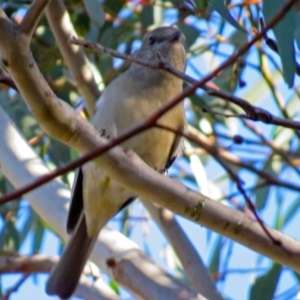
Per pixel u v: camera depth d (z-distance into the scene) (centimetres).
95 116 899
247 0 962
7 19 521
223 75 1144
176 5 1090
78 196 905
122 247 827
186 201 632
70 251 889
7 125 896
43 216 893
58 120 556
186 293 768
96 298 870
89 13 821
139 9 1134
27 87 534
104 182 874
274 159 1202
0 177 1091
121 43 1115
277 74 1260
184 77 540
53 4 948
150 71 905
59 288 880
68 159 1065
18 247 1107
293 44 705
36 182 407
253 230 638
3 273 907
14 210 1112
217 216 636
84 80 982
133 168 618
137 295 785
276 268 949
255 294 948
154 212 935
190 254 909
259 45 1090
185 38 1037
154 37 964
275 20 446
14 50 521
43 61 1100
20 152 883
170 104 430
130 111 885
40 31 1124
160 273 794
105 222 895
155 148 894
